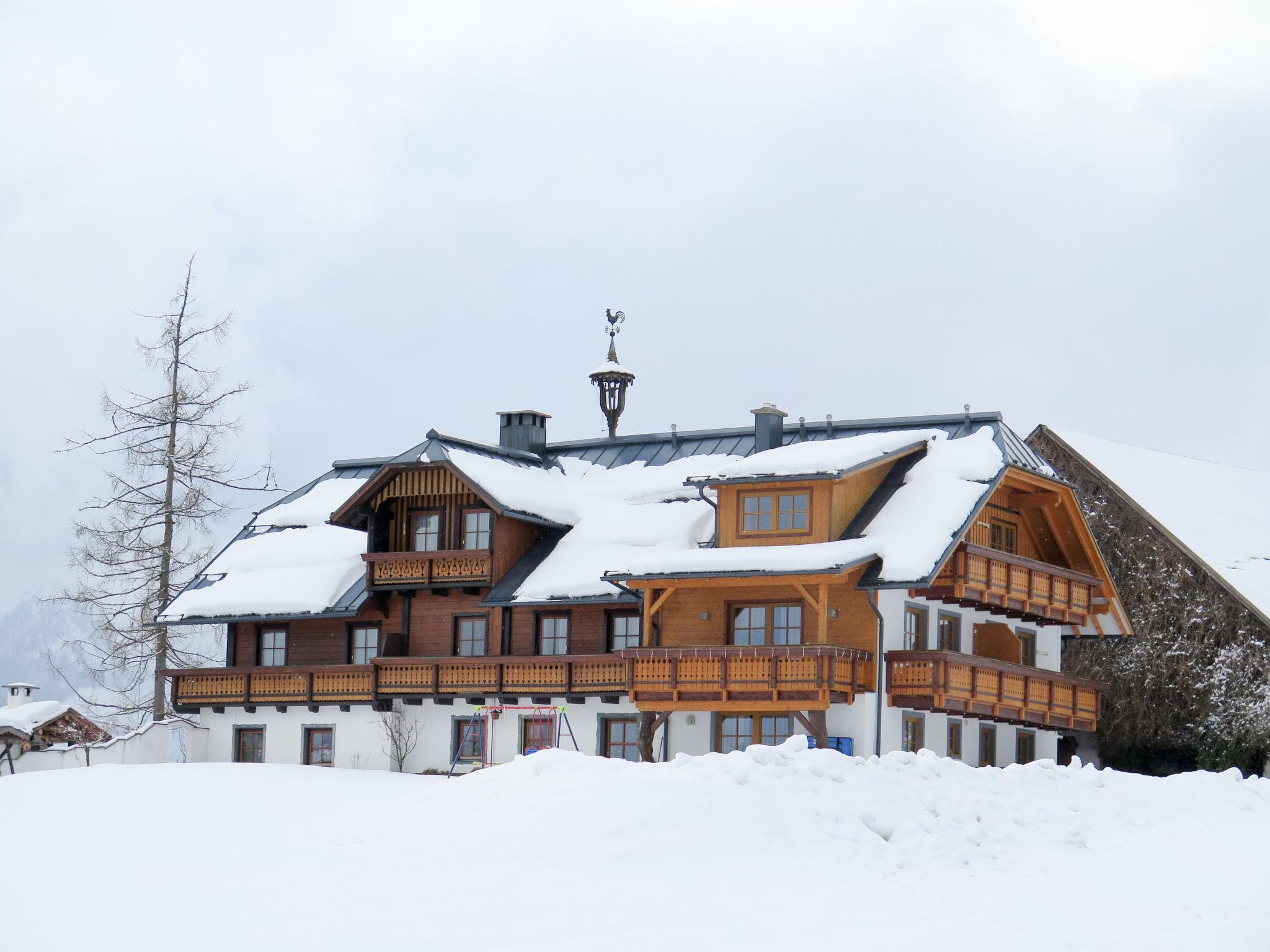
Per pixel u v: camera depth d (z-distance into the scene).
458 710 40.59
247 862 20.48
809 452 37.16
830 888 19.78
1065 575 40.28
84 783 29.16
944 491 36.53
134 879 19.42
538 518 40.34
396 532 42.47
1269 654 43.62
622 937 17.22
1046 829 24.53
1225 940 18.28
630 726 38.47
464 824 22.36
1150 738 45.31
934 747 37.69
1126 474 50.50
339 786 29.88
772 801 22.69
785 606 36.62
